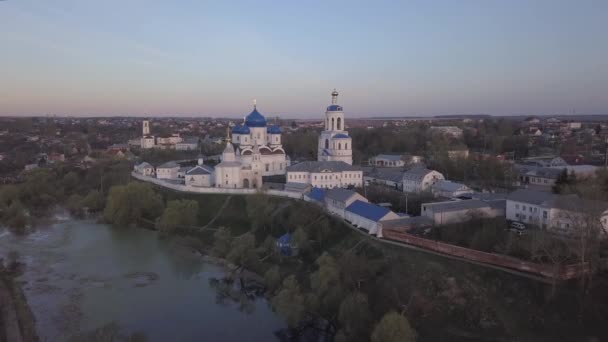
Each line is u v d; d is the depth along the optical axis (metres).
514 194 114.38
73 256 127.44
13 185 189.38
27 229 154.62
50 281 109.75
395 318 69.81
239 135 199.88
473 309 79.88
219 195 163.75
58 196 190.00
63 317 91.94
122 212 156.00
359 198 130.38
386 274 91.94
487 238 96.25
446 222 113.31
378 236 110.00
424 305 81.62
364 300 81.19
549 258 84.94
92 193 178.62
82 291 104.12
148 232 151.00
